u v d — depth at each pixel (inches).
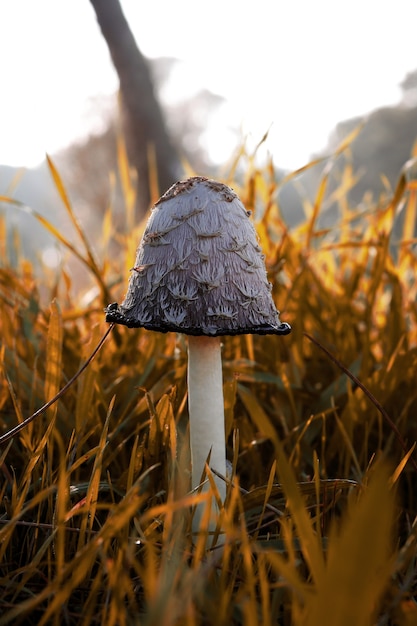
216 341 10.6
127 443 12.7
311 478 12.2
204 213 10.0
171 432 10.5
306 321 16.2
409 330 16.8
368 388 13.1
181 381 12.9
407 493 12.6
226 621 8.4
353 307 16.6
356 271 16.5
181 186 10.2
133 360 15.3
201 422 10.6
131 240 17.5
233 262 10.0
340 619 7.1
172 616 7.5
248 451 12.6
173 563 8.7
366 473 10.4
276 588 8.6
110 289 17.0
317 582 8.1
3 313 16.0
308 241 16.6
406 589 8.8
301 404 14.1
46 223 15.3
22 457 12.0
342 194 19.6
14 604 9.1
